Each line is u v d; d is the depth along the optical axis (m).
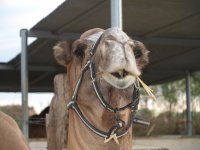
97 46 3.65
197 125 16.11
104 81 3.51
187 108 16.25
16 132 3.32
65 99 4.30
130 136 3.73
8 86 19.20
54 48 4.20
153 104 24.12
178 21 10.08
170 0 8.51
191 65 15.70
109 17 9.51
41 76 16.66
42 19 9.66
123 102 3.55
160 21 10.09
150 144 10.73
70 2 8.45
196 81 23.31
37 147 9.99
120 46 3.31
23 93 10.77
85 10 9.00
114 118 3.58
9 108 18.81
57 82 4.36
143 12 9.38
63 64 4.19
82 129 3.78
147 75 17.16
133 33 11.12
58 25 10.20
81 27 10.34
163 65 15.63
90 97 3.68
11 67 14.82
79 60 3.93
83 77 3.74
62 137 4.40
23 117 10.73
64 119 4.36
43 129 12.39
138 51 3.76
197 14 9.56
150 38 11.52
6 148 3.22
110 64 3.26
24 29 10.66
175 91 25.14
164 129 15.62
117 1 6.47
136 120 3.91
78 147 3.82
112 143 3.66
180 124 16.19
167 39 11.68
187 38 11.81
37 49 12.35
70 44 4.16
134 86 3.57
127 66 3.26
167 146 10.91
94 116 3.69
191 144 11.17
